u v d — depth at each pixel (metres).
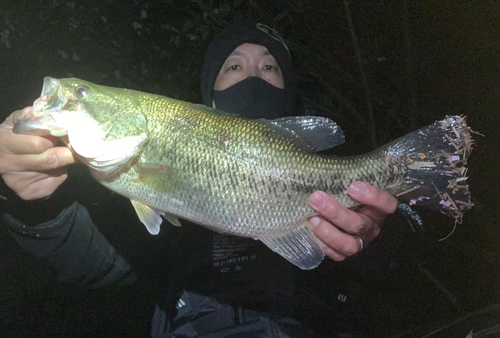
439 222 0.74
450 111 0.85
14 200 0.41
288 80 0.64
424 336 0.47
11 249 0.75
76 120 0.40
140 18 0.95
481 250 0.72
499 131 0.73
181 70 0.97
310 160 0.44
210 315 0.48
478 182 0.71
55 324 0.78
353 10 0.94
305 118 0.45
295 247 0.43
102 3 0.93
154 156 0.42
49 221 0.44
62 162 0.39
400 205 0.46
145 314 0.77
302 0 0.95
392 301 0.73
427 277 0.75
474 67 0.81
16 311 0.77
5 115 0.90
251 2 0.93
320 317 0.50
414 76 0.89
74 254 0.47
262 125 0.44
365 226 0.42
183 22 0.97
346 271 0.56
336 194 0.44
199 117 0.43
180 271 0.53
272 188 0.42
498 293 0.68
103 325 0.78
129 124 0.42
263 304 0.48
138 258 0.57
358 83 0.96
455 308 0.72
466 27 0.82
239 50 0.62
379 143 0.99
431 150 0.45
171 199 0.42
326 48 1.01
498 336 0.39
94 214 0.58
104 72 0.96
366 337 0.51
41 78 0.93
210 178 0.42
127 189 0.43
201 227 0.55
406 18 0.86
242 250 0.52
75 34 0.94
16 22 0.90
